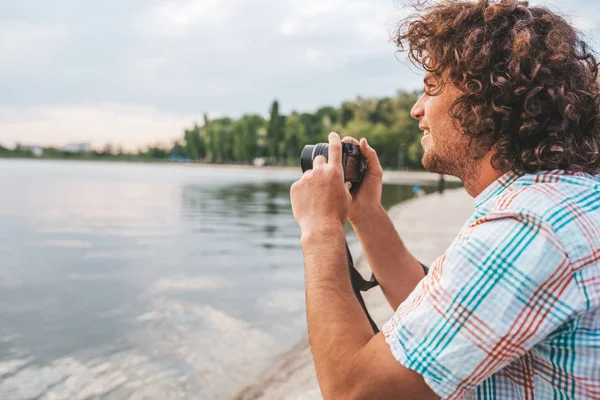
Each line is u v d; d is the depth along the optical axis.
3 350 4.19
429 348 0.78
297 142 128.75
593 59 0.96
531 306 0.75
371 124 111.12
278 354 4.07
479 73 0.90
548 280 0.75
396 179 71.88
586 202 0.80
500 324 0.75
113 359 4.00
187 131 189.50
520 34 0.87
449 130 0.98
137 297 6.03
